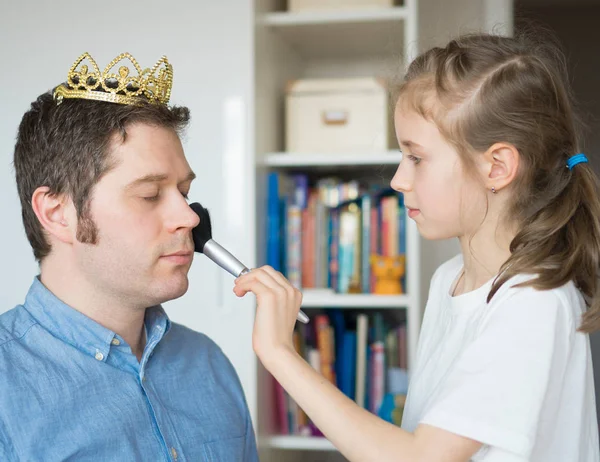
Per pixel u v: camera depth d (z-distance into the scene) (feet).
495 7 8.56
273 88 7.51
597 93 12.98
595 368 12.78
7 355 3.33
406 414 3.99
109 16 7.27
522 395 3.21
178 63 7.16
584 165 3.63
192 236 3.80
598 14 12.96
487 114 3.50
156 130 3.50
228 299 7.03
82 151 3.40
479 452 3.29
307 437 7.23
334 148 7.29
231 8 7.07
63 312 3.51
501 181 3.53
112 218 3.42
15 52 7.38
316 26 7.26
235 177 7.04
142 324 3.78
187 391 3.92
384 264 7.14
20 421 3.23
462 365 3.33
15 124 7.38
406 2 6.92
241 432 4.08
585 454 3.56
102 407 3.43
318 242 7.36
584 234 3.53
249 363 6.95
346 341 7.43
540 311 3.31
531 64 3.63
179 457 3.63
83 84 3.50
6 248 7.38
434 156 3.58
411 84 3.69
